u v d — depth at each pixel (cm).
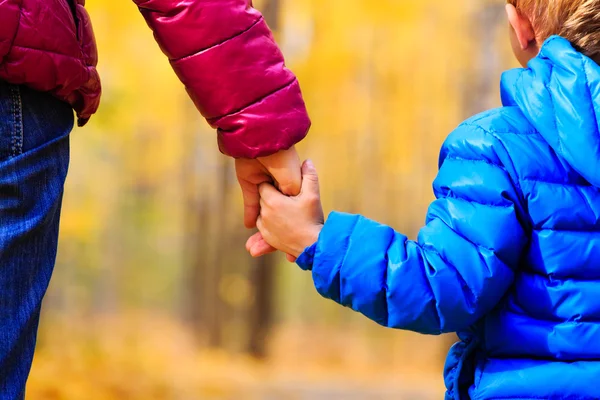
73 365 1180
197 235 1933
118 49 1650
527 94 194
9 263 166
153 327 2831
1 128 167
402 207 2452
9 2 164
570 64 190
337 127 1927
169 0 195
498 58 1789
